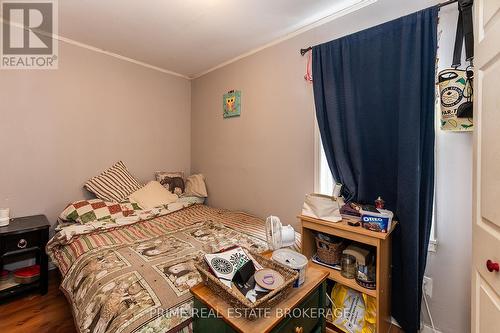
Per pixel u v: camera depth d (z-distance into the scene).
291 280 0.96
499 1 0.76
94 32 2.23
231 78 2.79
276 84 2.32
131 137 2.85
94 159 2.57
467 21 1.27
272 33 2.20
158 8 1.85
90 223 2.05
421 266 1.44
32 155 2.20
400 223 1.49
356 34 1.69
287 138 2.24
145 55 2.71
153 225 2.20
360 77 1.68
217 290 0.97
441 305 1.46
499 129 0.76
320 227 1.57
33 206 2.22
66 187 2.40
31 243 1.93
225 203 2.91
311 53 2.01
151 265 1.40
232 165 2.81
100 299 1.15
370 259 1.51
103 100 2.62
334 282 1.68
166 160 3.18
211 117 3.08
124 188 2.59
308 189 2.10
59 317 1.71
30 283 1.95
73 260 1.63
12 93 2.09
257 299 0.90
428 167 1.42
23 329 1.59
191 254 1.56
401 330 1.57
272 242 1.42
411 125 1.43
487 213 0.82
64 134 2.37
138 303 1.07
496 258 0.77
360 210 1.53
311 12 1.88
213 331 0.93
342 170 1.77
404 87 1.47
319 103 1.88
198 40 2.36
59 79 2.33
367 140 1.68
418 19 1.43
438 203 1.46
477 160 0.90
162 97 3.12
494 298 0.78
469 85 1.22
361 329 1.46
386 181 1.62
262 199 2.48
